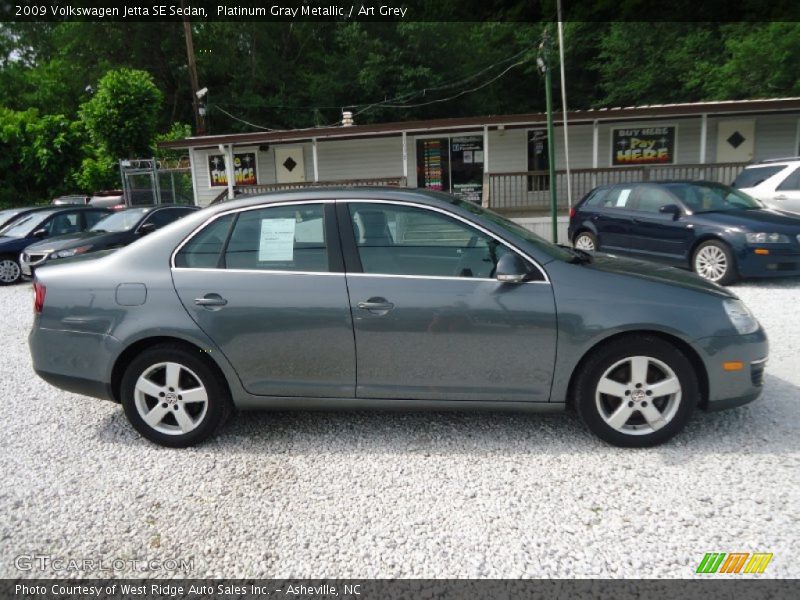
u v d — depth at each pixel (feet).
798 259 24.98
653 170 51.26
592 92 80.28
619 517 9.08
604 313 10.82
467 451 11.42
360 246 11.51
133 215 34.40
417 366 11.28
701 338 10.80
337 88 90.33
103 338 11.68
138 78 64.90
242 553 8.55
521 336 11.01
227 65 102.63
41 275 12.31
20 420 13.74
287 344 11.41
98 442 12.40
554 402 11.32
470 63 87.20
